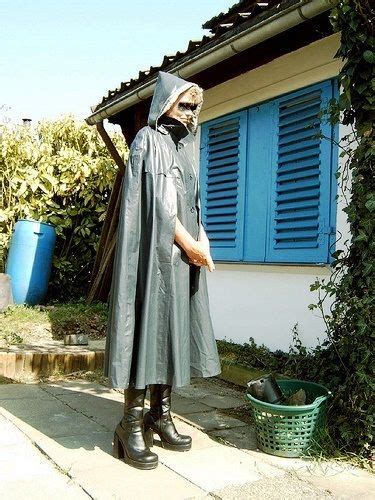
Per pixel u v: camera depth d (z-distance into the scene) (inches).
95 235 318.7
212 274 210.5
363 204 114.5
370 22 109.4
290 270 170.7
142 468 99.3
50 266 291.4
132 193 101.0
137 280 101.5
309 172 163.0
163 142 105.9
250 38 150.2
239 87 194.9
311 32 159.2
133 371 99.8
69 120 325.7
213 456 109.3
